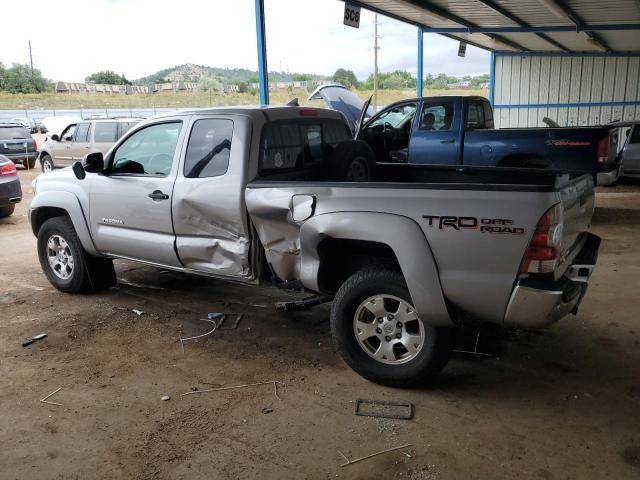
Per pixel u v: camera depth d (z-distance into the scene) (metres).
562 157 8.40
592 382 3.74
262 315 5.08
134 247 4.89
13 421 3.41
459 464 2.92
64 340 4.59
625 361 4.02
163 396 3.67
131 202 4.77
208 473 2.89
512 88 20.91
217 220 4.26
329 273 3.92
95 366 4.12
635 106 19.61
